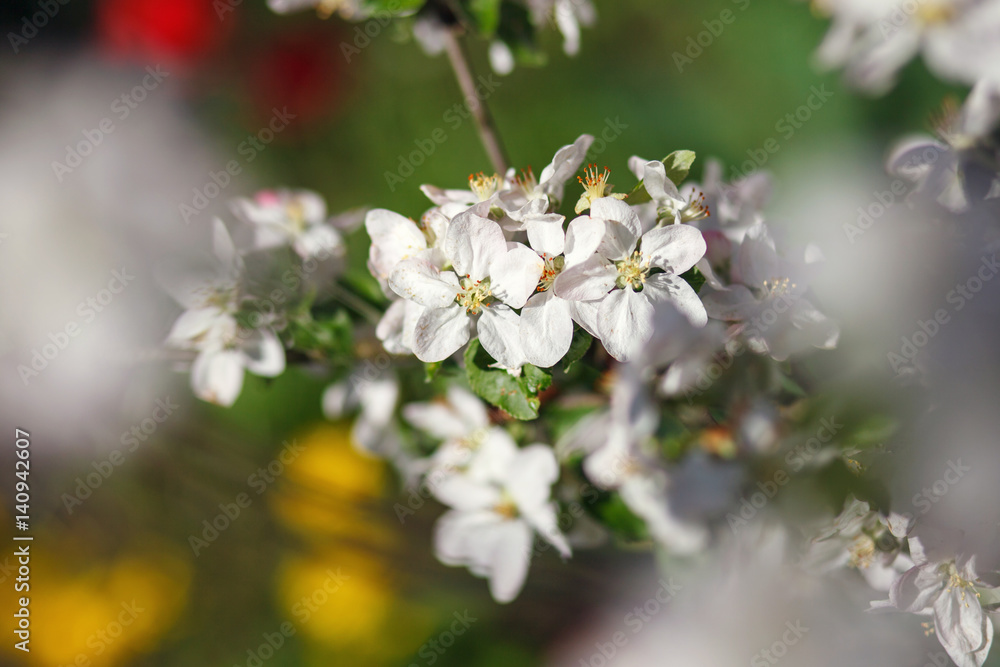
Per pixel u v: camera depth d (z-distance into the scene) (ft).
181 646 2.60
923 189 1.82
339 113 3.49
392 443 2.13
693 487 1.81
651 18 3.44
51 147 2.31
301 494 2.31
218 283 1.90
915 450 1.73
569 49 2.11
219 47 3.52
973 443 1.72
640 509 1.87
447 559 1.94
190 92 3.40
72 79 3.22
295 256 1.94
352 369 2.04
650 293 1.72
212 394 1.92
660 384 1.80
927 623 1.81
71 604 2.50
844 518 1.77
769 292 1.76
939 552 1.73
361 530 2.31
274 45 3.53
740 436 1.79
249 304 1.90
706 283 1.77
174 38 3.43
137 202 1.96
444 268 1.75
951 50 2.27
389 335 1.79
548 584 2.14
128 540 2.40
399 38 2.15
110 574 2.52
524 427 1.94
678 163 1.75
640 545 1.96
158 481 2.29
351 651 2.62
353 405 2.10
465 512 1.94
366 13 2.03
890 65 2.33
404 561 2.31
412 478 2.13
